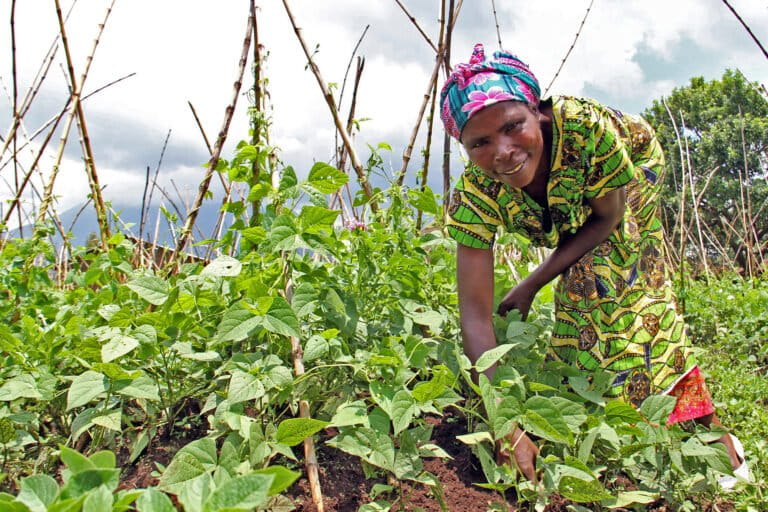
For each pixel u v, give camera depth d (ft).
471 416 6.73
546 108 6.27
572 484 5.24
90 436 6.42
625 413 5.90
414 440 5.52
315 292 6.00
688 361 7.11
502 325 7.48
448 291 8.56
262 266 6.76
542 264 7.52
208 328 6.73
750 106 72.74
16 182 10.70
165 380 6.43
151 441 6.13
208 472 4.28
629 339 7.06
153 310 7.54
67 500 2.82
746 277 20.56
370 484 5.92
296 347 6.13
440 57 9.80
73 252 8.80
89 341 5.73
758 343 12.16
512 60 5.83
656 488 6.23
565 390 6.85
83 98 10.51
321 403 6.68
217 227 10.24
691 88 79.25
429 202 8.38
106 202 9.20
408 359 5.80
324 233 6.19
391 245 7.78
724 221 22.91
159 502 3.10
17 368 6.13
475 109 5.62
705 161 67.46
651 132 7.24
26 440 5.76
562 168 6.29
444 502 5.60
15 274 7.92
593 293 7.16
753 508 6.25
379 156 8.66
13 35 9.91
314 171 6.27
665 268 7.41
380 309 7.57
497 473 5.34
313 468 5.24
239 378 5.22
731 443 6.86
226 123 8.02
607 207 6.73
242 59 7.73
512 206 6.83
